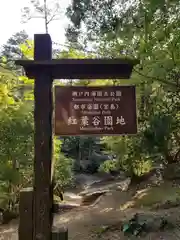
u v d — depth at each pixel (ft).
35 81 13.83
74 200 47.01
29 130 30.37
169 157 33.35
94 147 88.12
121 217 24.80
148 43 16.87
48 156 13.42
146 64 17.47
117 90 14.14
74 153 86.74
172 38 16.79
